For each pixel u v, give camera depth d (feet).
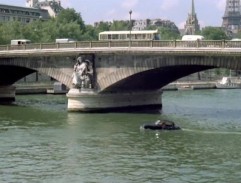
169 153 182.80
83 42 293.84
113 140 205.46
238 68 240.94
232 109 322.55
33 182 147.64
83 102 290.76
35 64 317.01
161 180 149.28
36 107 325.01
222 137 212.64
